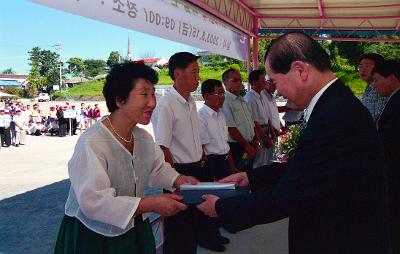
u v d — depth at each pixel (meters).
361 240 1.37
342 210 1.38
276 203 1.47
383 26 8.09
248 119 4.75
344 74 18.03
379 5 6.53
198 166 3.23
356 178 1.35
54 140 16.78
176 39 3.89
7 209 5.80
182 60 3.12
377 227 1.38
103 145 1.69
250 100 5.44
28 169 9.38
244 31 6.79
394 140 2.66
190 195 1.95
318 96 1.48
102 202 1.62
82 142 1.67
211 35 5.07
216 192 1.97
